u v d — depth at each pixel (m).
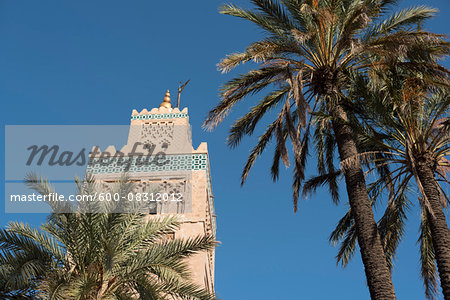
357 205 16.45
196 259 21.47
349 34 17.09
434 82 17.08
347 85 18.52
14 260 14.76
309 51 18.42
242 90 18.69
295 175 19.91
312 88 18.62
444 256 16.14
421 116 18.23
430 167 17.66
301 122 16.25
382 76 17.75
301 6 17.19
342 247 20.98
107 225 15.70
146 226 17.00
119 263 15.83
